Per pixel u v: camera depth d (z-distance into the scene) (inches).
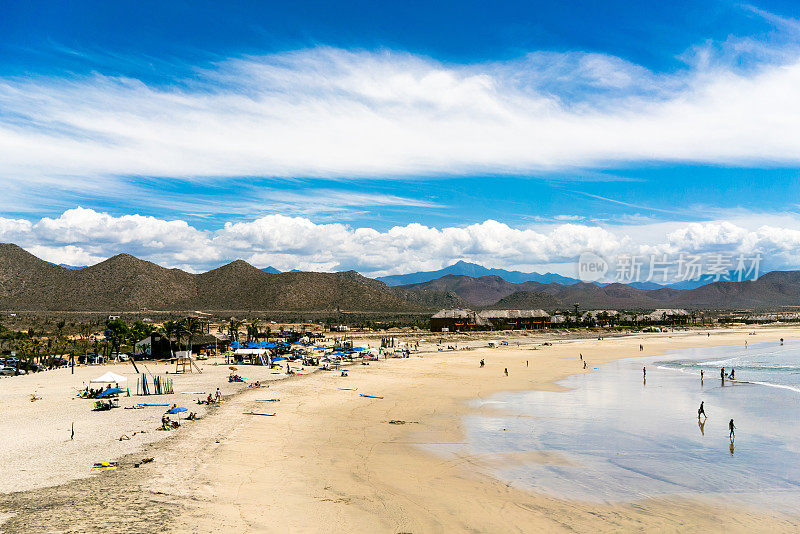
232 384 2290.8
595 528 812.6
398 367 3166.8
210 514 805.2
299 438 1320.1
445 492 957.2
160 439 1261.1
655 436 1405.0
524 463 1150.3
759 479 1056.8
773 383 2518.5
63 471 1002.1
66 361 3324.3
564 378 2721.5
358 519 819.4
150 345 3597.4
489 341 5585.6
